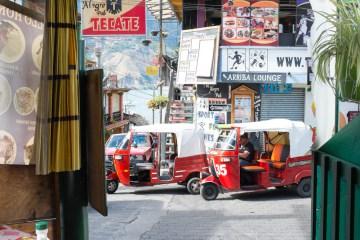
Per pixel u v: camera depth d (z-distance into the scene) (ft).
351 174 8.80
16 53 11.64
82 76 13.37
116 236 26.30
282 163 39.27
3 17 11.24
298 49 58.23
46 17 11.62
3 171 11.89
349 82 12.17
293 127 38.73
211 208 34.68
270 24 59.16
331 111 20.68
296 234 26.58
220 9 63.36
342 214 9.45
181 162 41.52
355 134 10.34
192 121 61.62
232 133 38.45
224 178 37.81
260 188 38.65
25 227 12.24
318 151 11.39
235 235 26.45
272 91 60.18
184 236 26.27
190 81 60.80
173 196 40.52
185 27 64.54
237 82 59.16
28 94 12.00
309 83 58.03
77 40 12.40
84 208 13.42
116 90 68.85
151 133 42.91
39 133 11.53
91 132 13.19
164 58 68.08
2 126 11.24
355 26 12.05
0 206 11.87
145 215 32.12
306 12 58.70
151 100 63.31
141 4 57.52
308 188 39.40
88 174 13.34
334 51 12.40
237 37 59.11
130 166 42.22
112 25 57.77
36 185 12.62
